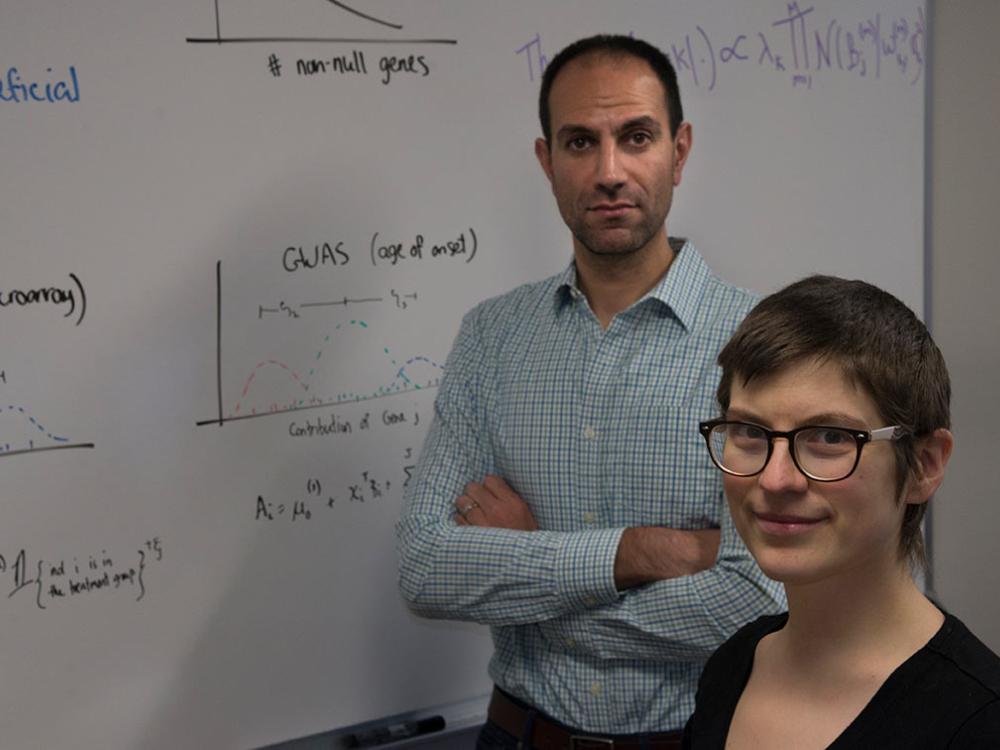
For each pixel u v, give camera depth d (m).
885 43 2.29
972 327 2.48
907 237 2.37
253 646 1.80
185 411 1.72
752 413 0.80
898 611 0.80
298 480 1.81
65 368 1.63
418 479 1.61
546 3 1.96
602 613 1.44
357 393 1.85
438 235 1.90
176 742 1.75
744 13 2.14
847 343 0.78
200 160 1.70
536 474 1.56
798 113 2.22
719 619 1.38
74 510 1.65
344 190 1.81
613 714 1.48
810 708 0.83
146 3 1.65
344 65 1.79
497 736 1.60
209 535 1.75
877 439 0.77
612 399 1.52
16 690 1.63
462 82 1.90
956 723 0.73
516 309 1.68
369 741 1.90
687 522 1.47
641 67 1.52
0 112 1.57
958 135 2.41
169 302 1.70
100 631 1.68
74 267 1.63
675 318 1.52
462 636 1.98
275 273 1.77
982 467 2.51
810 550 0.78
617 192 1.49
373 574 1.89
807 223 2.25
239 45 1.71
